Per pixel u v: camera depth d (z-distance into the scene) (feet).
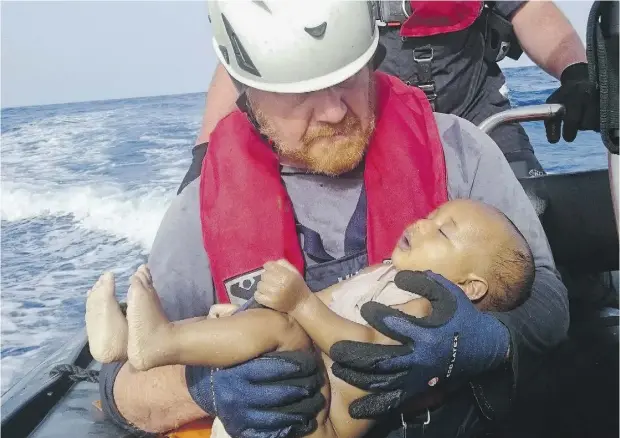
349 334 4.13
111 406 5.22
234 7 4.84
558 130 5.90
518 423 5.92
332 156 4.99
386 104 5.44
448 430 4.73
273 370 4.05
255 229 5.11
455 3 7.89
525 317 4.66
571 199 6.70
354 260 5.22
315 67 4.69
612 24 3.57
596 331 6.35
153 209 22.50
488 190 5.42
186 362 4.06
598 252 6.75
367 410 4.20
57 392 6.34
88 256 19.63
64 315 15.66
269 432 4.18
